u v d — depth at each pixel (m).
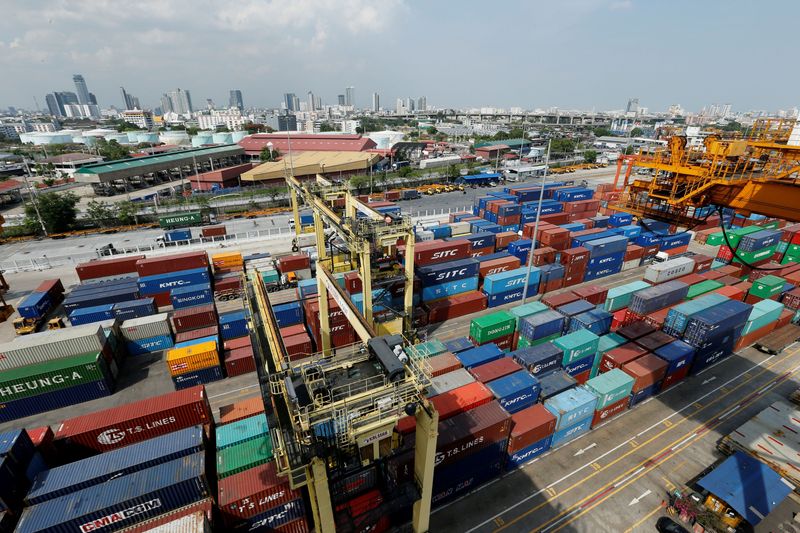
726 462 24.89
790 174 18.06
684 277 46.97
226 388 34.78
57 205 78.38
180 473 20.36
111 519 19.03
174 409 25.66
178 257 50.56
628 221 70.38
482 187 122.12
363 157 127.31
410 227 33.38
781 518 21.94
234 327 40.34
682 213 22.09
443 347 31.55
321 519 15.62
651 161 23.39
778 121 20.20
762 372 36.91
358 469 18.33
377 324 33.38
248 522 20.56
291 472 14.46
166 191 112.50
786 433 27.78
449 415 24.11
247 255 64.62
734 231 57.91
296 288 46.03
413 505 19.45
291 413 14.88
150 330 39.75
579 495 25.09
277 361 18.83
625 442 29.03
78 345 33.44
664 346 34.31
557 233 58.34
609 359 32.88
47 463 23.19
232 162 160.50
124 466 20.56
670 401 33.12
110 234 80.38
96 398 33.91
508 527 23.17
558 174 140.12
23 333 43.88
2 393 30.31
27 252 69.19
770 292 43.56
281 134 177.75
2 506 19.36
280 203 100.31
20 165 155.62
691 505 23.45
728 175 19.61
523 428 25.58
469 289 49.22
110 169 109.81
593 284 54.97
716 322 34.16
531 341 35.97
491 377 28.05
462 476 24.05
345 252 43.66
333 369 16.86
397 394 15.31
